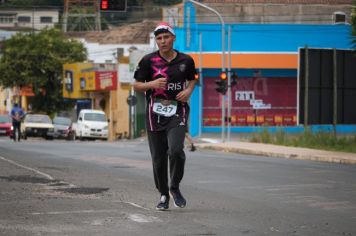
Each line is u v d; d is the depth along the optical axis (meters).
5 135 110.44
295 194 26.20
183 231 17.34
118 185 27.92
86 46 179.88
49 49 150.50
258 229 17.86
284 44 106.31
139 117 125.69
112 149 59.81
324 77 68.31
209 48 105.81
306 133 66.44
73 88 142.12
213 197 24.80
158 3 176.62
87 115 109.19
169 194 22.92
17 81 150.00
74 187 26.83
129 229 17.61
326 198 25.06
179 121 19.44
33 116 109.19
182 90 19.52
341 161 47.84
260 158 50.81
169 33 19.31
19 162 38.34
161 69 19.38
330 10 127.56
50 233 17.05
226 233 17.17
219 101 105.19
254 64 105.31
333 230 18.05
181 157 19.70
